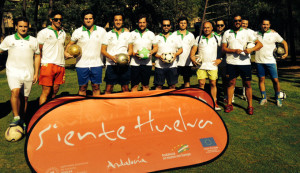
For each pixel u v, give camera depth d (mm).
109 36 5445
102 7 13523
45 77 5008
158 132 3676
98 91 5598
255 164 3582
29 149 3189
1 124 5168
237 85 8820
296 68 14219
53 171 3160
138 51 5500
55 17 4930
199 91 4238
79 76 5371
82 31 5176
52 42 4973
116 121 3570
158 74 5914
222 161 3666
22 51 4562
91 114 3508
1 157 3818
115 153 3406
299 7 15180
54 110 3381
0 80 11312
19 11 27859
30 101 6898
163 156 3525
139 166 3389
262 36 6223
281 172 3371
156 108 3768
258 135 4574
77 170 3207
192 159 3594
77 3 14523
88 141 3395
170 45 5770
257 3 16375
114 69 5617
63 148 3289
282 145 4168
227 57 5738
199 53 5883
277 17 16047
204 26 5656
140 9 14039
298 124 5094
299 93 7582
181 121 3807
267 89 8133
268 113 5801
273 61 6230
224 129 3953
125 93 3984
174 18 14539
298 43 19875
